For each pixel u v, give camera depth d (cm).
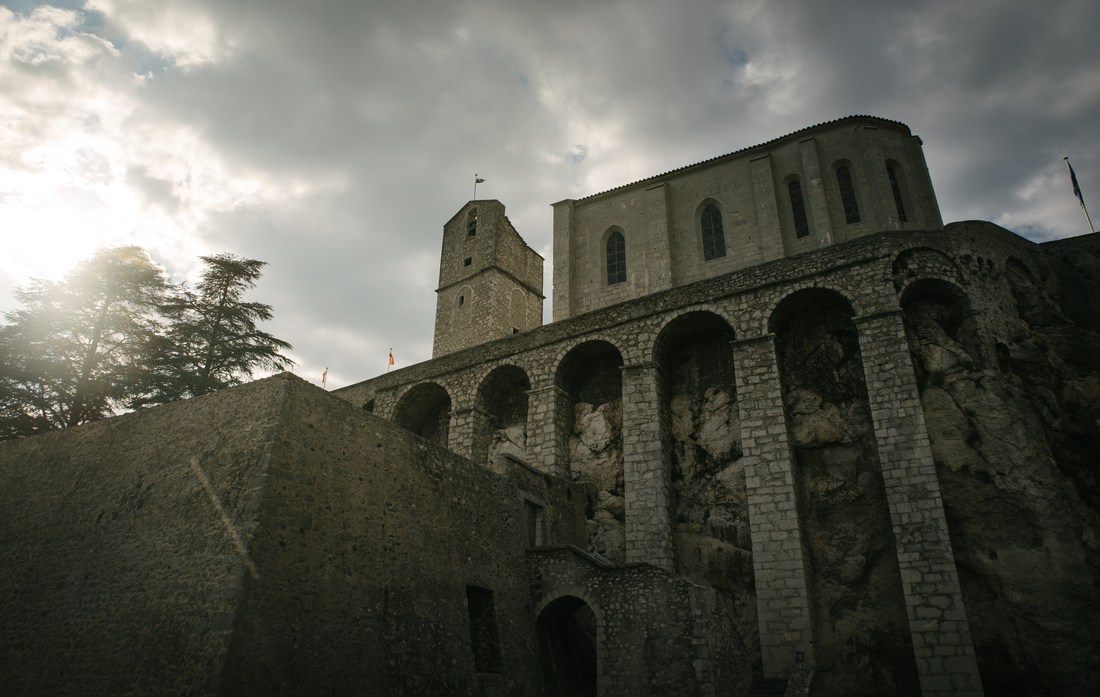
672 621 1673
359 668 1364
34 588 1534
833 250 2350
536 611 1902
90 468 1680
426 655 1525
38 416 2706
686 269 3275
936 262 2244
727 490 2323
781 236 3070
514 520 2033
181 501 1429
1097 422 2067
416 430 3231
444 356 3117
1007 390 2048
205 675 1146
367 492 1554
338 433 1535
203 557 1305
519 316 4097
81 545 1529
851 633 1952
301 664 1259
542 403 2683
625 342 2603
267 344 3247
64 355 2822
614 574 1819
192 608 1248
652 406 2445
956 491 1953
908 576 1859
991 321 2178
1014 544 1853
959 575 1892
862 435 2192
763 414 2231
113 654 1292
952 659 1733
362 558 1475
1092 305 2362
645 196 3522
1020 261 2395
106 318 2947
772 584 2002
